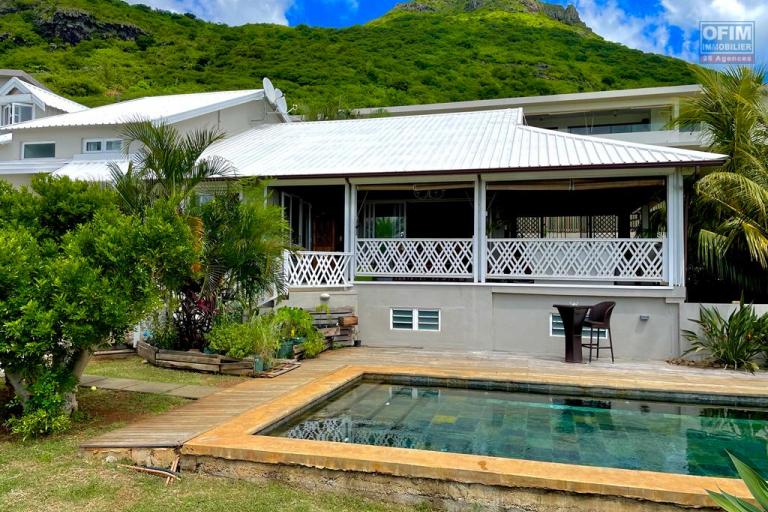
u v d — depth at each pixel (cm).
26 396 585
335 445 498
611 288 1115
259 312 1077
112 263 568
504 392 830
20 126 1612
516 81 4034
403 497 447
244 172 1255
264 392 740
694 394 766
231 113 1836
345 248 1286
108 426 596
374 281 1309
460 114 1789
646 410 742
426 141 1458
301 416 672
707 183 1132
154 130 920
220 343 886
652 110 2830
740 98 1220
